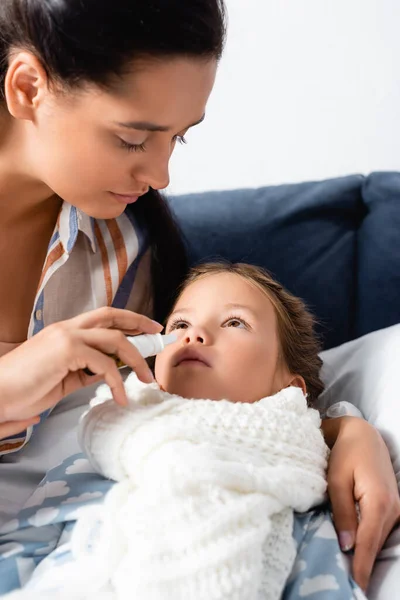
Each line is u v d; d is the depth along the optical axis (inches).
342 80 61.1
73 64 28.5
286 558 29.3
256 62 62.2
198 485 28.7
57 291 42.5
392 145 61.6
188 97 29.7
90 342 30.1
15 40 30.6
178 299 43.8
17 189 37.4
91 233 42.7
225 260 52.0
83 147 30.7
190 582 26.2
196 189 65.9
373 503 32.0
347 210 54.4
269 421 33.3
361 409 43.0
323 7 59.9
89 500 33.0
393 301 52.7
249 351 38.3
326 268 53.3
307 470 32.6
